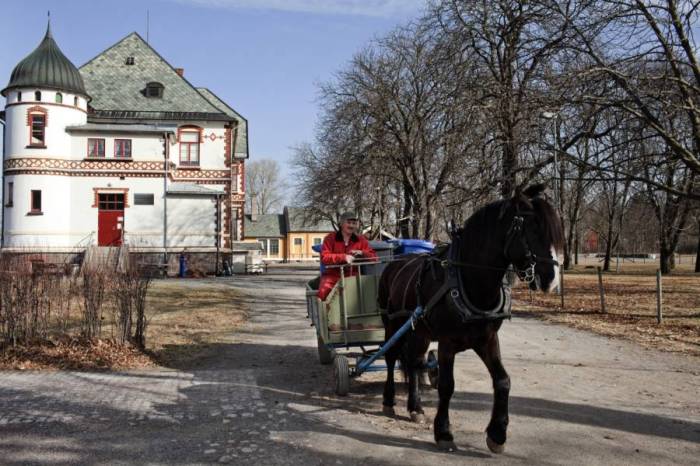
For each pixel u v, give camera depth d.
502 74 18.14
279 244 88.62
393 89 28.80
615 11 14.27
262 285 28.78
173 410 6.77
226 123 40.56
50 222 33.91
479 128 17.45
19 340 9.82
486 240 5.09
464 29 18.33
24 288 9.83
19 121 33.78
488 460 5.08
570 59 15.28
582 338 12.22
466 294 5.17
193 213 36.38
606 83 14.66
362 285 7.64
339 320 7.57
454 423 6.17
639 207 42.91
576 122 15.39
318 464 5.03
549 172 16.44
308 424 6.20
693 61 14.01
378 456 5.20
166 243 35.81
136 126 35.56
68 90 34.47
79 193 34.88
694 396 7.28
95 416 6.51
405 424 6.18
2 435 5.83
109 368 9.12
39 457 5.22
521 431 5.87
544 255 4.63
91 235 34.78
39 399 7.22
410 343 6.28
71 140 34.81
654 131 14.84
